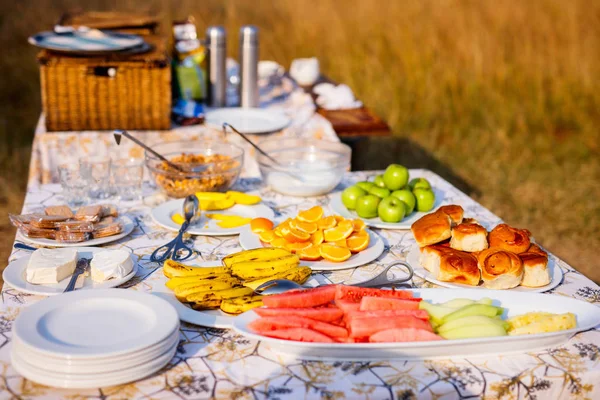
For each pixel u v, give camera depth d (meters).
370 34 8.34
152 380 1.25
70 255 1.62
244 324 1.33
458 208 1.82
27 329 1.24
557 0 8.46
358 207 2.05
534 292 1.55
